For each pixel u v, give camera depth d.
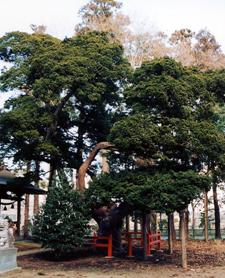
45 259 19.48
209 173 18.66
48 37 26.66
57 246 18.67
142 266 17.09
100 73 23.06
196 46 36.75
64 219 18.75
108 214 21.30
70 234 18.75
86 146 27.17
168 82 17.17
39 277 14.47
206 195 31.31
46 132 24.62
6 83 25.00
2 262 15.09
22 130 23.12
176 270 16.02
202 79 18.62
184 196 15.88
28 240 28.00
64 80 21.94
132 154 18.53
